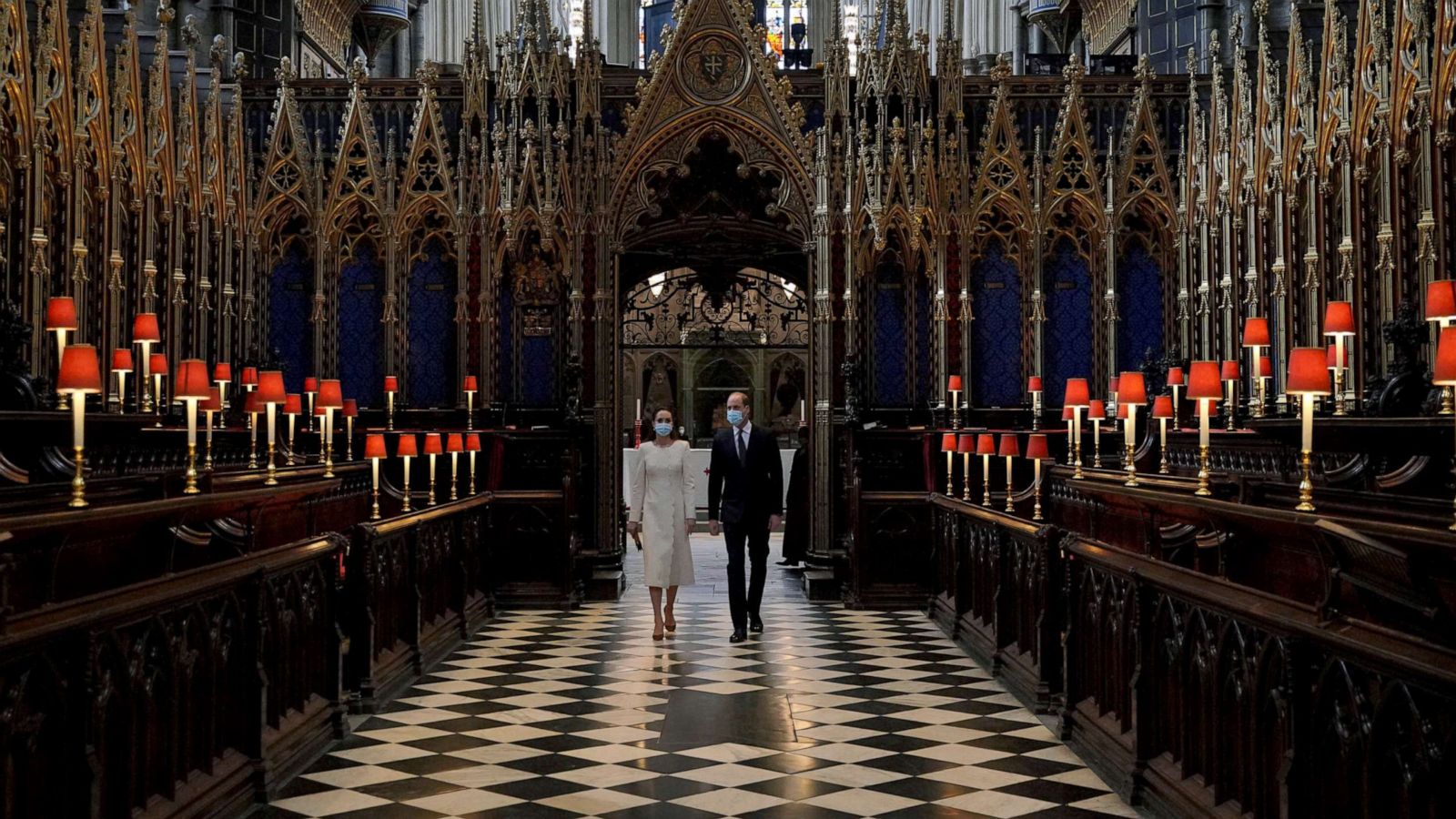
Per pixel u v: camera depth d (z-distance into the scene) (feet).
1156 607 25.34
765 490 48.93
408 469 46.34
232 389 65.26
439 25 117.19
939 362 65.72
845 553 62.64
